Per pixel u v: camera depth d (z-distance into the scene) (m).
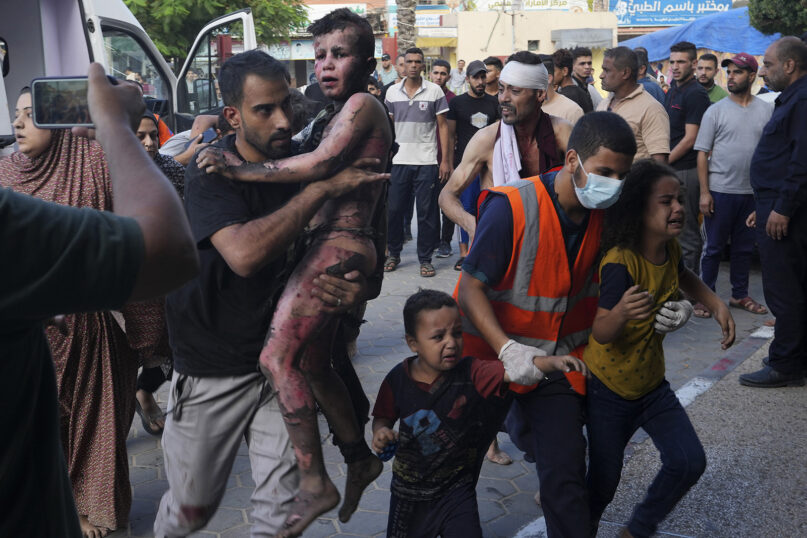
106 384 3.41
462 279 2.81
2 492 1.25
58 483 1.36
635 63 5.97
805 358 5.23
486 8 38.12
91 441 3.39
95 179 3.44
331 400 2.29
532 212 2.75
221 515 3.66
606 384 2.95
